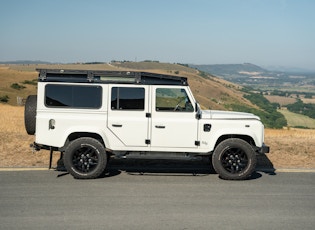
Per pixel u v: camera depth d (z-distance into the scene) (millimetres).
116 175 7859
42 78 7707
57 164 8641
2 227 5051
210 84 198375
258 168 8727
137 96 7809
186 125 7789
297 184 7410
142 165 8766
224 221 5414
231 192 6820
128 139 7805
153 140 7812
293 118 145625
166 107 7816
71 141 7875
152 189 6898
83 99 7762
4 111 27641
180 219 5453
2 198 6234
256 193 6781
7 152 9438
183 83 7828
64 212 5648
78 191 6699
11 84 83438
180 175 7969
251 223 5359
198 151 7840
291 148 10414
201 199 6383
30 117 7887
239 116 7926
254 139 7781
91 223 5238
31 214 5547
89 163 7570
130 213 5652
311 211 5898
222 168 7656
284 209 5969
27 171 7980
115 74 7809
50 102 7742
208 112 8375
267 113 117125
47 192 6602
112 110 7781
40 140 7719
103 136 7719
